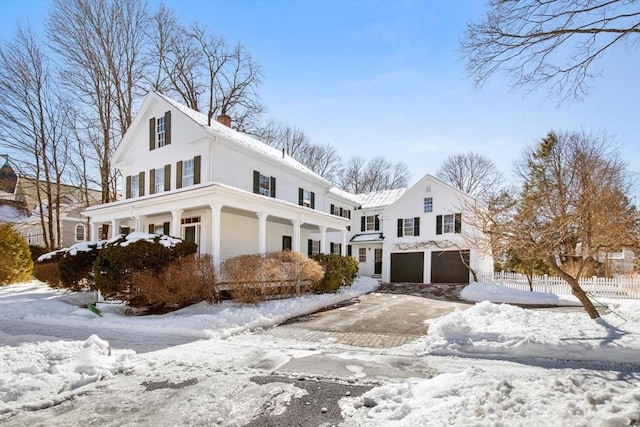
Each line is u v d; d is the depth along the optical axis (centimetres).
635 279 1550
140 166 1894
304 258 1385
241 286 1164
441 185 2344
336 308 1307
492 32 695
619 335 684
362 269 2831
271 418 404
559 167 1984
